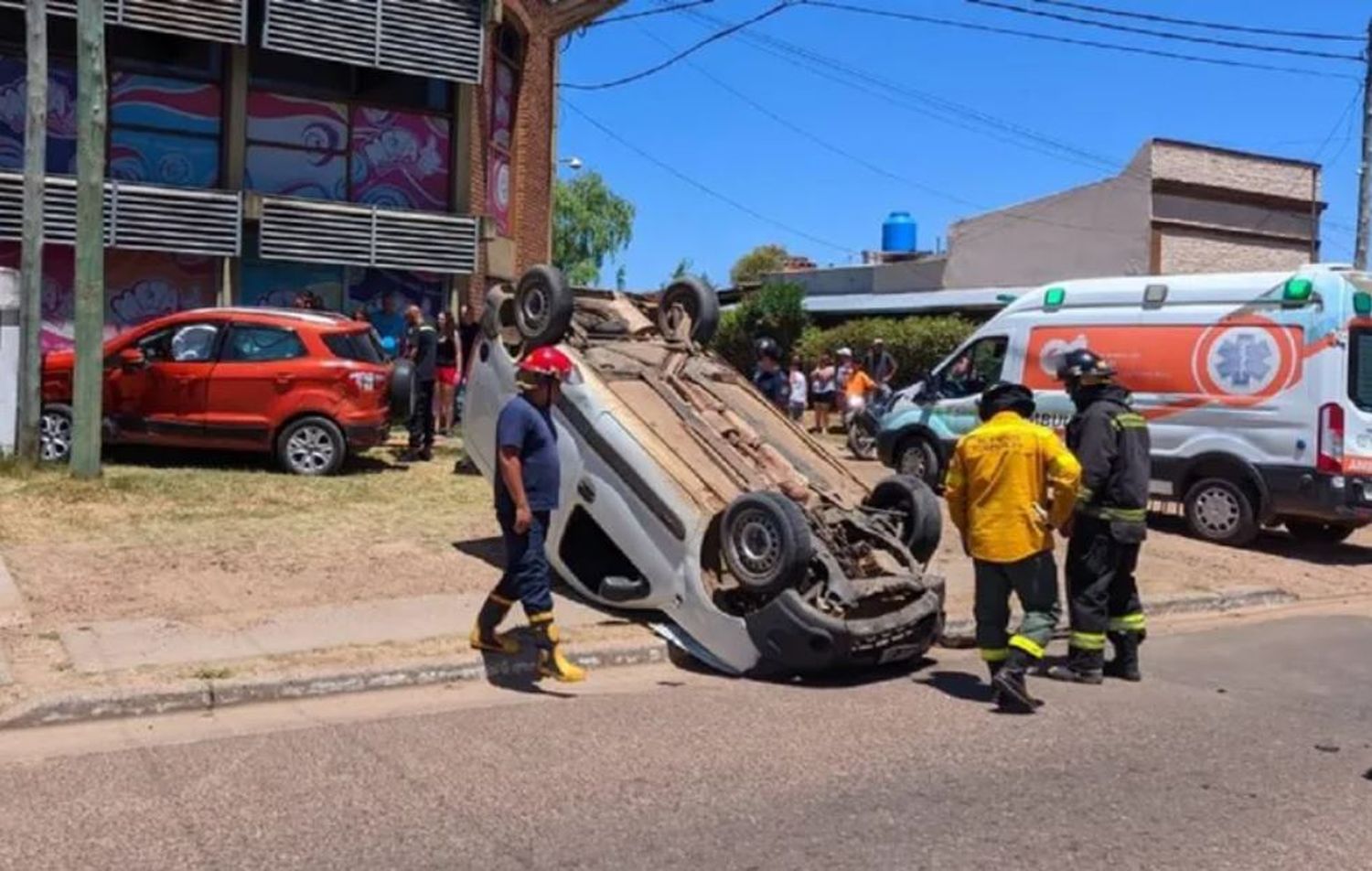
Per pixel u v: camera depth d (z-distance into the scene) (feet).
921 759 19.52
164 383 42.80
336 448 42.91
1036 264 111.34
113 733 19.94
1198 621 33.30
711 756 19.39
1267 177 106.11
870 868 14.96
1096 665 25.31
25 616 25.13
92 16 36.76
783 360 100.17
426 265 59.11
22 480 37.91
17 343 40.93
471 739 19.93
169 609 26.35
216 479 40.65
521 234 67.15
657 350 31.94
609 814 16.63
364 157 58.95
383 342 59.31
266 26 53.21
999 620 23.48
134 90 53.36
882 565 26.48
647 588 26.61
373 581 29.71
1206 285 43.42
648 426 27.37
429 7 57.41
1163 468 44.09
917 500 28.04
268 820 16.12
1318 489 40.14
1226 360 42.37
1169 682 25.79
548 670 23.86
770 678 24.89
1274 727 22.22
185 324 43.47
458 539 34.42
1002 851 15.62
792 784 18.10
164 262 54.19
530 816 16.49
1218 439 42.47
